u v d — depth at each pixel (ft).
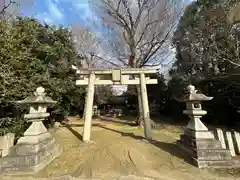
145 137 24.11
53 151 16.63
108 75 25.91
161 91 59.47
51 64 31.14
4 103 19.69
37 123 15.21
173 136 26.58
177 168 13.87
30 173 12.73
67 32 37.06
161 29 38.22
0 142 15.94
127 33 39.86
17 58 20.93
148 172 13.10
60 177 11.87
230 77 31.99
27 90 21.33
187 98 16.28
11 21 23.58
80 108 56.65
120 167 14.02
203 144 14.42
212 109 36.73
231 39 31.73
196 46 42.27
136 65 38.86
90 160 15.78
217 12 34.47
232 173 12.70
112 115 68.13
